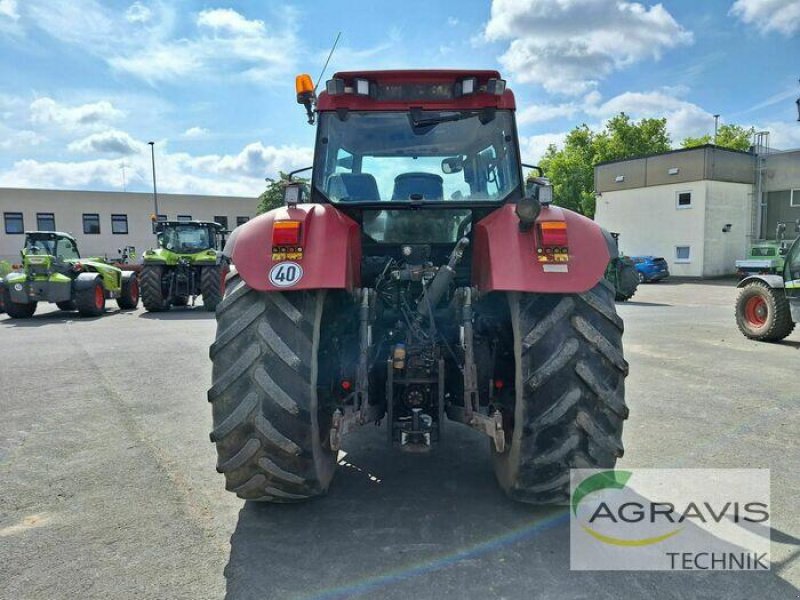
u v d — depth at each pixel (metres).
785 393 5.40
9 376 6.35
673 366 6.64
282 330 2.57
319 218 2.73
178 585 2.40
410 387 2.85
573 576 2.44
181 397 5.41
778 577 2.43
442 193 3.33
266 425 2.53
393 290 3.20
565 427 2.57
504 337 3.03
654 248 29.64
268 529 2.86
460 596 2.30
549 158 42.66
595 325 2.61
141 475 3.55
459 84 3.23
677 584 2.38
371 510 3.05
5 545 2.73
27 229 38.97
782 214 28.30
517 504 3.10
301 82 3.31
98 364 7.02
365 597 2.30
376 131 3.34
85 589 2.37
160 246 15.23
